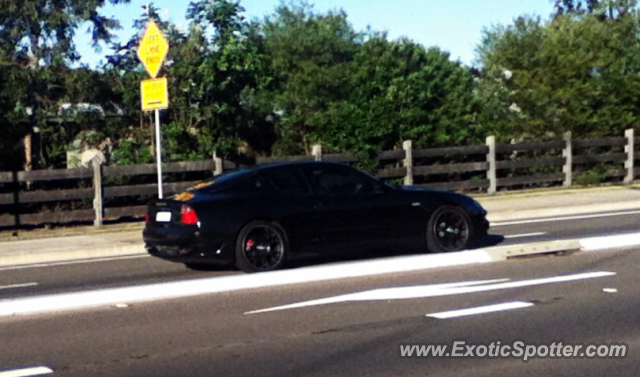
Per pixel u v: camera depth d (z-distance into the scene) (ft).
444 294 34.47
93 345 27.96
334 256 46.37
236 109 73.31
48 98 70.85
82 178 65.05
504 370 24.30
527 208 68.23
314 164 42.98
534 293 34.24
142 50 56.85
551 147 83.41
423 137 78.43
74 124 71.77
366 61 84.84
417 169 75.87
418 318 30.55
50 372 25.02
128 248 54.13
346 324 29.91
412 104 79.41
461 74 92.48
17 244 55.88
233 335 28.81
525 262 41.55
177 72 71.20
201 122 73.26
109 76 72.02
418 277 38.27
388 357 25.73
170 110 72.13
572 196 76.33
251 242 40.70
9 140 68.74
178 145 70.90
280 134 82.02
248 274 39.83
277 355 26.23
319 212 41.78
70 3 70.85
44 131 69.26
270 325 30.07
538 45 93.20
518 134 86.38
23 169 70.59
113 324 30.89
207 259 40.24
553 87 89.51
